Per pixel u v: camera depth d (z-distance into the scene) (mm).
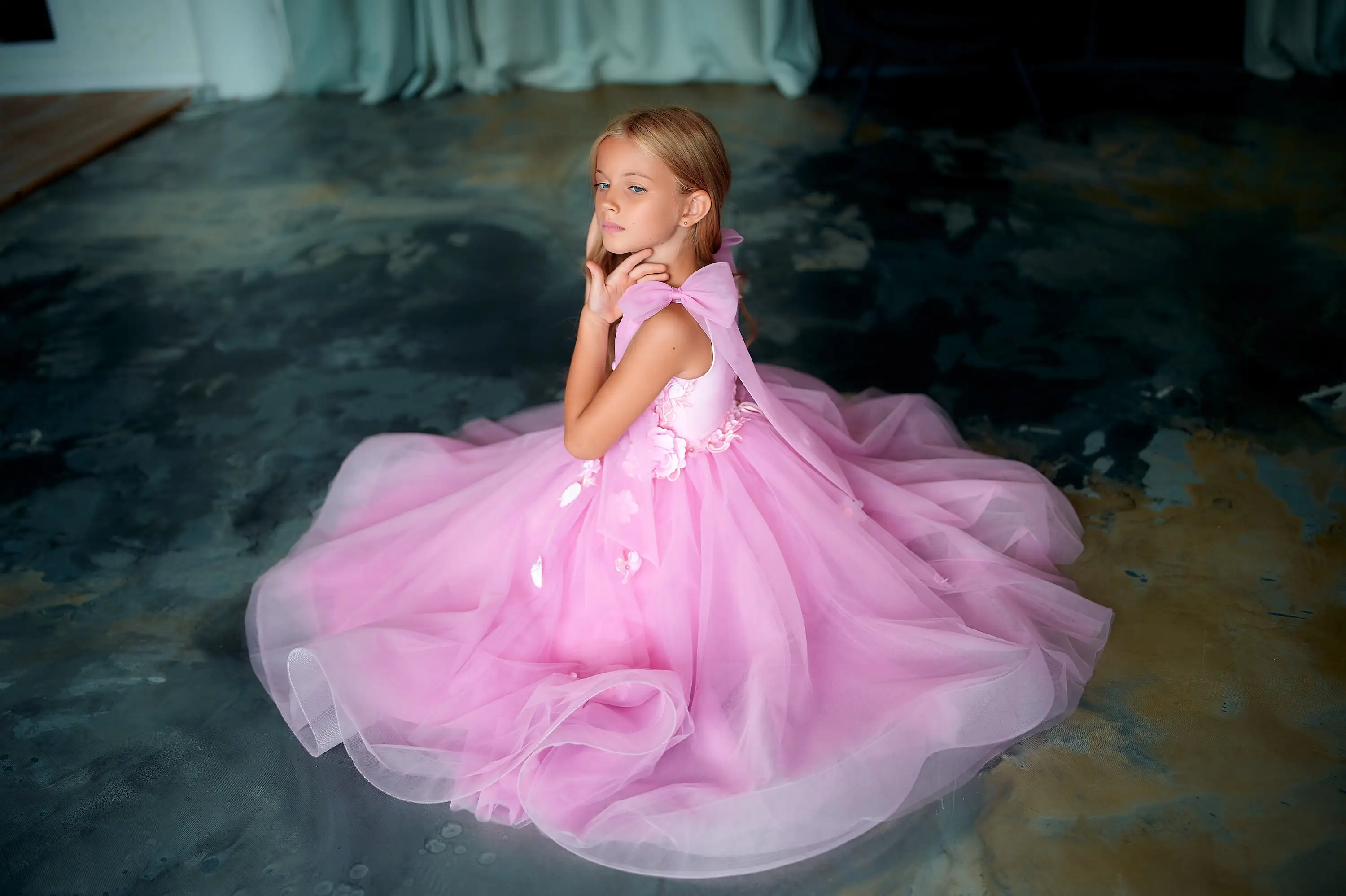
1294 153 4039
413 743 1653
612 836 1528
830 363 2832
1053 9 4086
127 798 1677
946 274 3260
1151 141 4195
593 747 1552
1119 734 1717
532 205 3834
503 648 1739
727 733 1646
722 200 1698
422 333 3041
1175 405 2600
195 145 4453
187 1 4863
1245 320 2963
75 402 2748
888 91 4867
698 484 1744
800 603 1780
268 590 1966
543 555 1787
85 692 1876
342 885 1532
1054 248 3402
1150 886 1480
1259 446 2432
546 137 4457
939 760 1649
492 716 1668
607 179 1603
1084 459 2416
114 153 4387
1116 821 1575
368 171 4164
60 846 1599
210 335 3051
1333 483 2295
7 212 3855
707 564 1705
